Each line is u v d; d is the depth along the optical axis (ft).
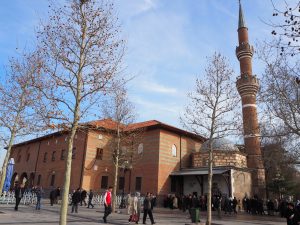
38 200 72.90
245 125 64.54
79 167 119.34
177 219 68.54
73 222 53.67
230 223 65.16
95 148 122.21
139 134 110.22
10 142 59.11
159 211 90.94
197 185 115.03
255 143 117.39
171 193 113.91
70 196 101.40
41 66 36.32
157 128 117.70
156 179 110.73
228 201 94.73
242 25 144.05
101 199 104.47
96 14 37.45
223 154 114.62
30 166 158.40
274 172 118.42
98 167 121.19
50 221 52.49
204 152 120.37
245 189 111.55
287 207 39.58
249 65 135.33
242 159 116.78
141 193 113.70
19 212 64.08
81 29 37.11
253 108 123.13
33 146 162.30
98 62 37.06
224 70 66.13
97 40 37.19
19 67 58.34
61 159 134.21
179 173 113.50
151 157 115.75
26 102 56.90
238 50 139.13
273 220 76.28
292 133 51.39
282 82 49.57
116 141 96.02
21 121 56.85
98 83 36.86
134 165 120.37
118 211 79.66
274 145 79.82
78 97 35.94
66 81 36.42
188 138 128.77
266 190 121.08
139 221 61.72
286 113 49.03
